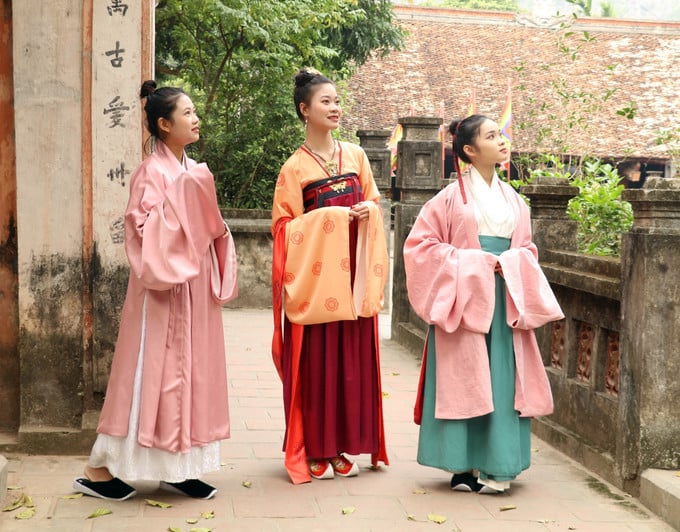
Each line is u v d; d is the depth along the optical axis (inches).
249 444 187.8
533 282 156.6
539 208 209.9
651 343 154.2
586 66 1036.5
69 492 152.8
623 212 237.3
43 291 174.7
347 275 162.1
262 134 433.1
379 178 390.0
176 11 419.8
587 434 180.5
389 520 143.3
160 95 148.5
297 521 141.8
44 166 173.0
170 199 141.1
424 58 1048.2
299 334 164.7
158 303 143.7
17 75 171.3
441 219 160.7
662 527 143.1
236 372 261.1
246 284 394.9
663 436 154.9
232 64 436.5
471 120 159.6
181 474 144.3
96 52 171.6
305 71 169.2
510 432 156.0
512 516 146.9
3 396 181.0
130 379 144.1
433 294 157.0
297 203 167.6
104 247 174.1
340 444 167.0
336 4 437.4
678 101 989.8
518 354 157.5
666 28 1085.1
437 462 157.6
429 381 160.4
